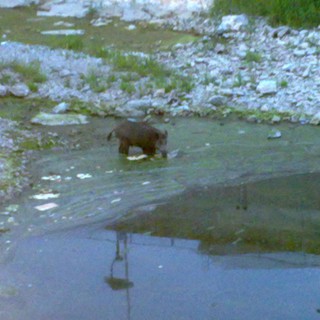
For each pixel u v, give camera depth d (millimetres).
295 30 21172
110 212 11914
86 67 18672
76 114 16297
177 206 12109
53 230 11320
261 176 13273
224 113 16297
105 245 10852
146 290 9523
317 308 9031
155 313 8961
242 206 12078
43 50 19719
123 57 19219
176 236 11125
